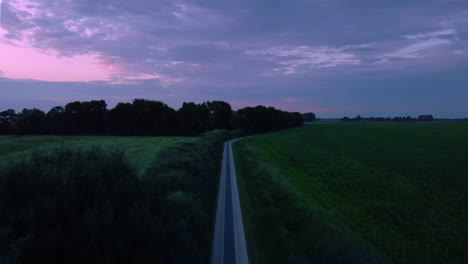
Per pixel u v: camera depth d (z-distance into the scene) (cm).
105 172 966
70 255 682
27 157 960
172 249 877
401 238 1448
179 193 1311
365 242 1370
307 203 1897
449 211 1834
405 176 2897
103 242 729
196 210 1264
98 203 812
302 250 1246
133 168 1172
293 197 1933
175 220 1000
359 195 2220
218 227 1454
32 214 690
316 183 2658
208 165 2617
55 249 664
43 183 793
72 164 938
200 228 1209
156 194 1104
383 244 1388
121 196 897
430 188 2405
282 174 2967
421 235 1482
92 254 704
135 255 764
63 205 741
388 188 2419
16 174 783
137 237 791
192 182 1648
